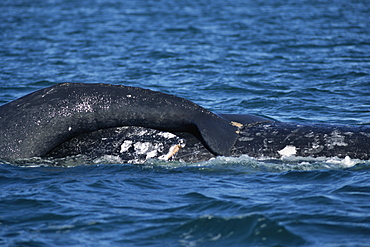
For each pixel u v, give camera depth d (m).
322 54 88.19
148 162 35.91
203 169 34.97
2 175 33.66
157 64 80.19
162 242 24.58
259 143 35.66
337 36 108.62
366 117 49.22
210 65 78.94
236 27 126.56
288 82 66.75
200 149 35.97
